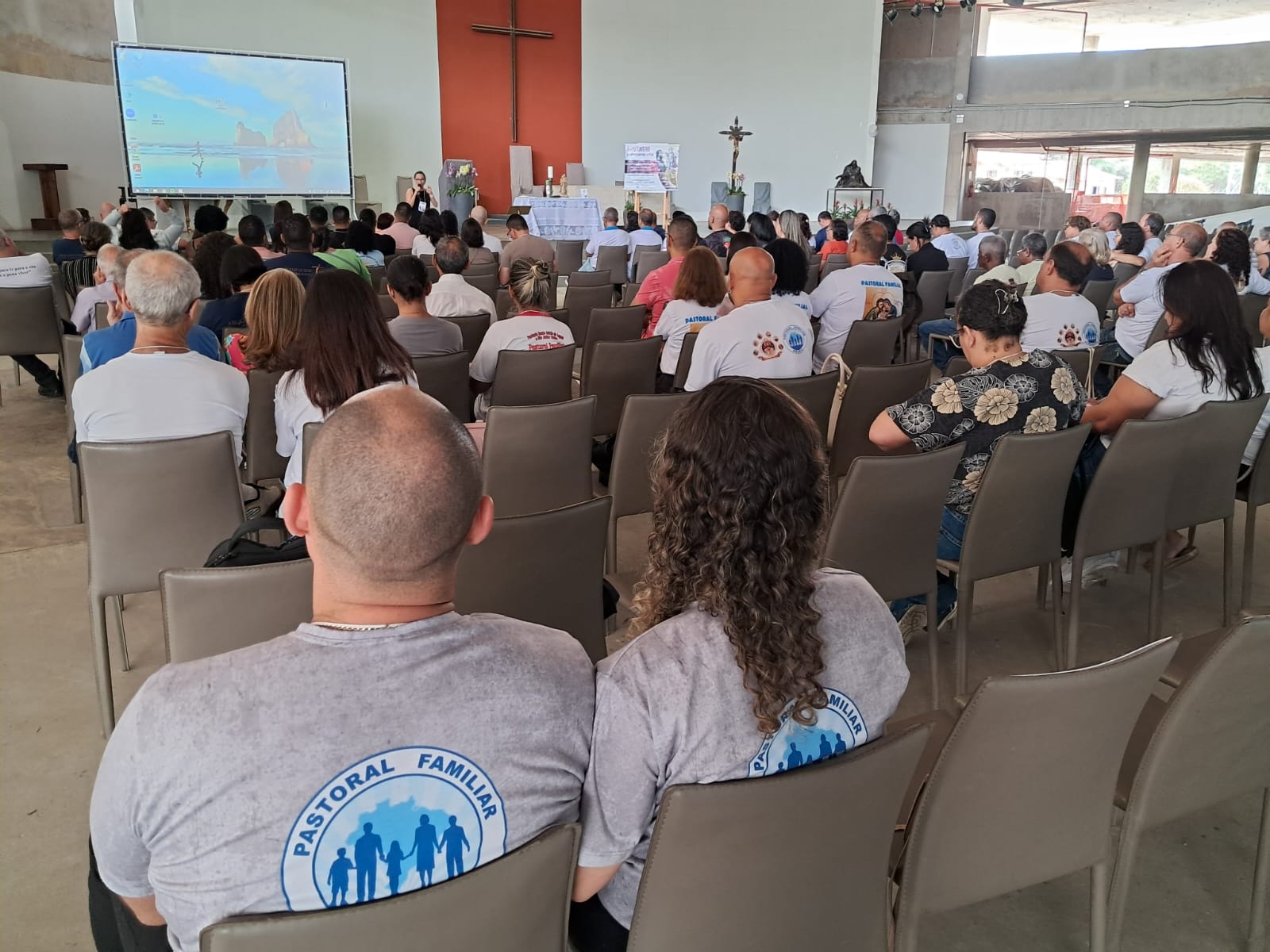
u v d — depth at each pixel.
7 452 4.58
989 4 17.20
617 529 3.28
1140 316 4.78
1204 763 1.55
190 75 11.66
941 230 9.38
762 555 1.14
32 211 11.27
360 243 7.36
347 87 12.70
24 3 11.01
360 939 0.89
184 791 0.89
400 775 0.93
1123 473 2.58
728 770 1.13
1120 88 15.72
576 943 1.32
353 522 0.92
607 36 15.51
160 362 2.54
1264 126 14.90
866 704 1.22
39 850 1.98
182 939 0.96
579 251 9.57
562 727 1.04
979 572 2.54
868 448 3.42
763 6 15.75
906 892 1.38
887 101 16.97
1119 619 3.09
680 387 4.16
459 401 3.50
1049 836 1.44
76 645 2.81
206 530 2.39
